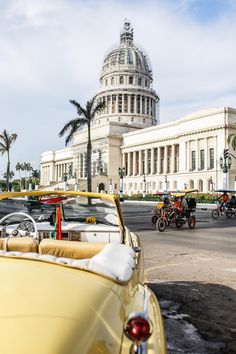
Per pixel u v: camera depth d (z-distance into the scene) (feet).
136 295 8.25
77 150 406.00
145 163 334.65
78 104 135.23
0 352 4.64
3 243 9.39
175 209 56.39
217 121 269.23
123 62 401.29
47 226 16.12
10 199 15.30
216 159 268.00
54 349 4.76
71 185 326.24
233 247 36.24
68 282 6.27
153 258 29.50
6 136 207.92
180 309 16.25
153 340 6.61
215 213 82.53
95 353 5.20
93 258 7.70
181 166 298.76
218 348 12.13
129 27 422.82
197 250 33.99
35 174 509.76
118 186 354.54
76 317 5.45
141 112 392.47
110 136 355.15
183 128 298.97
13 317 5.19
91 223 16.65
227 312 15.92
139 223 64.44
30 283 6.04
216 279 22.21
